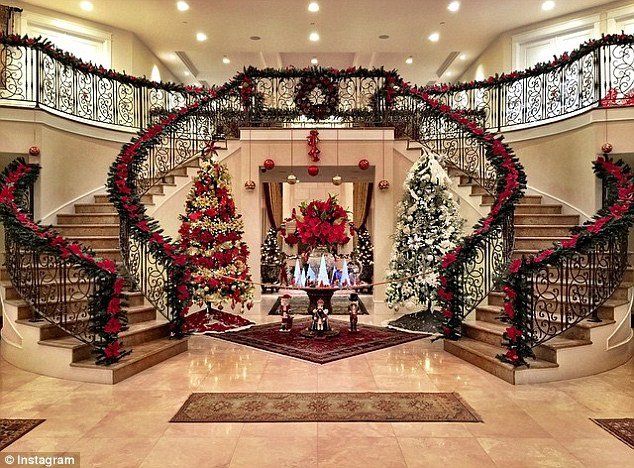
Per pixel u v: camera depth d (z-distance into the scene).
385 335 5.84
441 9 8.62
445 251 6.09
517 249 6.04
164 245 5.05
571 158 6.93
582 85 7.11
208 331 6.00
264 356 4.88
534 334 4.20
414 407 3.44
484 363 4.38
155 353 4.55
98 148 7.83
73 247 4.09
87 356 4.28
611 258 4.25
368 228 12.06
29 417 3.25
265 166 7.34
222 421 3.19
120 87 8.91
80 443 2.85
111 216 6.79
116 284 4.10
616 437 2.95
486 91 8.95
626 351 4.71
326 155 7.45
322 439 2.92
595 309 4.28
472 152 7.14
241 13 8.77
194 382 4.02
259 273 7.44
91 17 8.88
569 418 3.25
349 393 3.74
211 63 11.73
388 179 7.42
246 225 7.41
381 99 7.85
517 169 5.36
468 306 5.27
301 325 6.52
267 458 2.67
